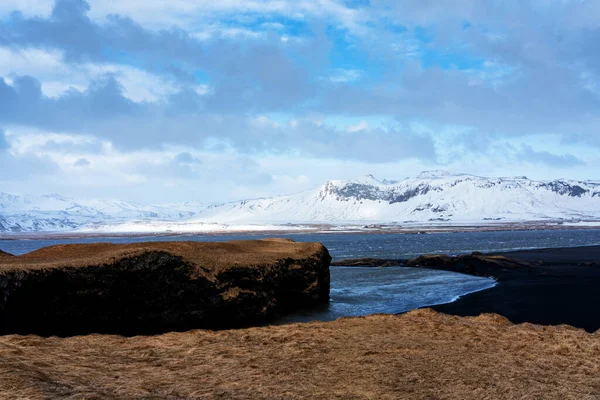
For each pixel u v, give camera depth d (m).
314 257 48.28
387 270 77.06
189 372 17.25
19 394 12.73
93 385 14.70
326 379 16.88
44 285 29.53
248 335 23.09
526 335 23.88
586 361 19.66
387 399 15.10
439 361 19.23
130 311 33.12
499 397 15.49
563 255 100.94
